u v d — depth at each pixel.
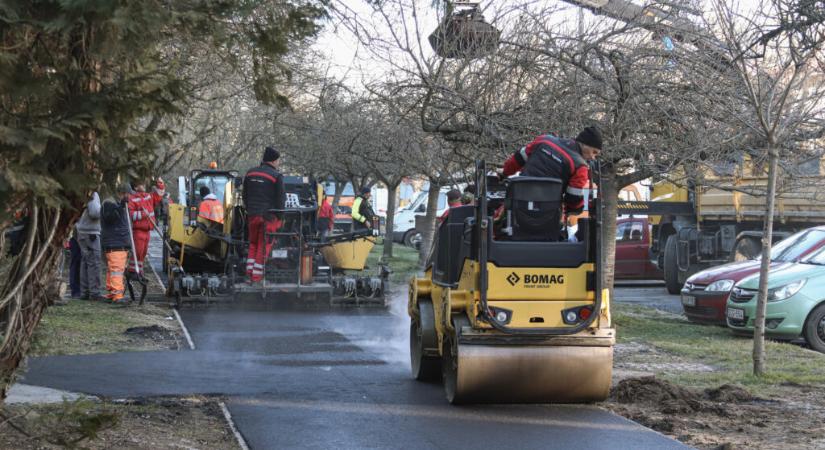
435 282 12.23
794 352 15.18
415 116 17.69
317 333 17.08
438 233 12.43
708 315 18.80
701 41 14.82
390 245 36.59
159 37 6.21
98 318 17.47
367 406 10.98
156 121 9.04
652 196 30.48
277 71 7.29
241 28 6.84
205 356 14.17
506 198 11.04
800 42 13.09
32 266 6.87
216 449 8.80
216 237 22.69
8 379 7.48
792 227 24.97
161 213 38.78
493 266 10.65
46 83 6.05
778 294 16.94
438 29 15.39
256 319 18.88
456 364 10.77
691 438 9.47
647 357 14.83
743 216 26.00
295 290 20.39
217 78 18.50
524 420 10.33
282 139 30.70
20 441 7.82
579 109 15.43
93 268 20.38
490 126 15.92
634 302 25.39
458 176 26.03
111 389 11.34
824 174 20.22
